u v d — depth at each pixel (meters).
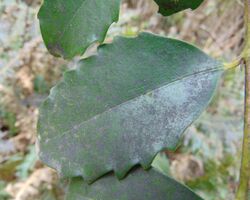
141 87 0.16
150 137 0.15
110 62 0.16
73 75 0.16
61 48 0.17
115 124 0.16
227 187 0.83
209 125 0.88
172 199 0.16
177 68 0.16
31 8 0.92
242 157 0.15
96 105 0.16
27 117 0.86
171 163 0.82
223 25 1.05
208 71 0.16
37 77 0.89
